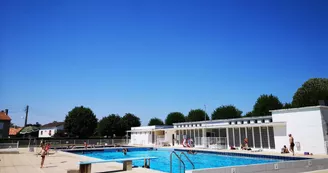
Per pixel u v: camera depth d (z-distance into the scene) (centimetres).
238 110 6600
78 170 1177
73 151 3138
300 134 2259
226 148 3009
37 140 4109
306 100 5272
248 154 2312
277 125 2455
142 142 4553
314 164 1299
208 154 2692
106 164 1509
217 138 3078
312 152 2155
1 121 5244
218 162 2214
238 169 1055
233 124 2895
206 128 3328
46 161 1733
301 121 2266
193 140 3544
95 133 6719
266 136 2600
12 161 1731
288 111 2380
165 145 3856
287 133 2362
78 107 6088
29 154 2333
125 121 6675
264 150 2570
